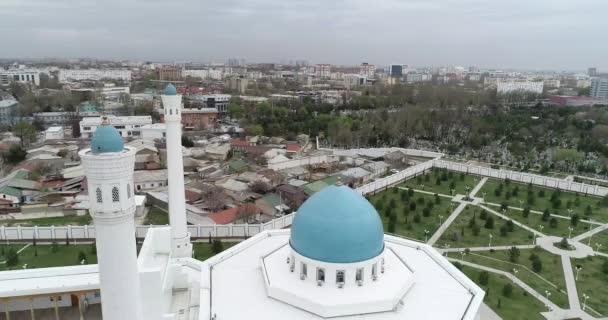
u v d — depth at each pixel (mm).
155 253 51469
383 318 39500
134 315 32438
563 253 76625
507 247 79125
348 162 136375
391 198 105625
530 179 118562
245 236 80438
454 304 42188
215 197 95562
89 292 47500
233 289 43875
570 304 60406
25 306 51094
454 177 123500
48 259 71188
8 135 156000
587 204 102188
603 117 190125
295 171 122625
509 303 60125
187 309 47656
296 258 44625
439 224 90000
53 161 120188
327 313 39219
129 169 29859
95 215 29531
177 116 54000
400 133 175625
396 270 46812
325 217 43469
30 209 91438
